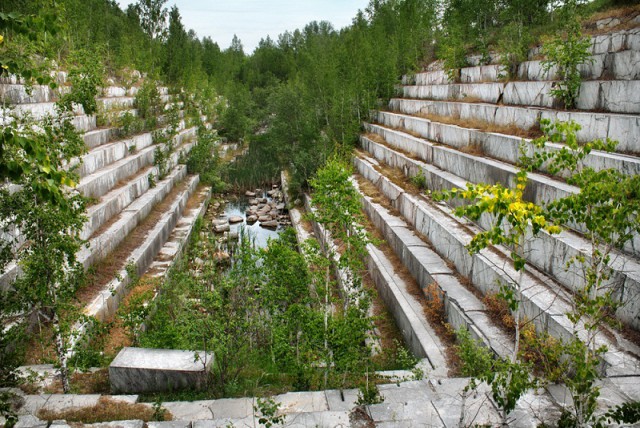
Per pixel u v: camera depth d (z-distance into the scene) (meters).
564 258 9.88
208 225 25.70
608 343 7.92
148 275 16.62
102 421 7.68
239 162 39.81
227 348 9.55
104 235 16.03
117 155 22.66
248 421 7.41
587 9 20.28
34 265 7.99
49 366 9.78
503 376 6.14
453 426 7.00
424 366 9.77
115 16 41.06
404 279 14.01
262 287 10.67
